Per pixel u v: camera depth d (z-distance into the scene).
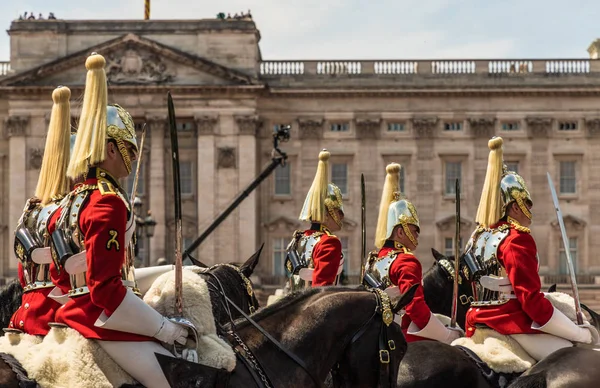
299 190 152.38
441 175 152.50
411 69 153.25
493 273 21.62
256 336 16.94
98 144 15.66
